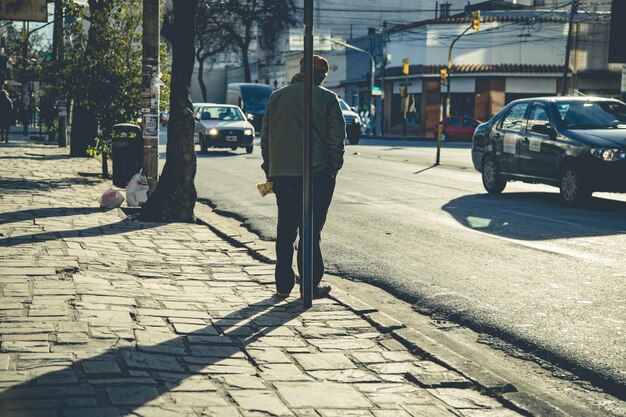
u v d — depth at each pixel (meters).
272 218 11.55
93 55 15.51
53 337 4.98
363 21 69.50
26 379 4.21
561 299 6.76
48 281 6.54
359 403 4.21
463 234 10.16
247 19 67.69
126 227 9.92
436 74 51.69
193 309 6.00
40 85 31.88
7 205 11.49
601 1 55.31
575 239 9.77
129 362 4.61
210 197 14.29
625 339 5.60
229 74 87.00
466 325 6.11
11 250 7.86
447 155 27.83
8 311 5.55
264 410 4.01
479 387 4.56
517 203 13.65
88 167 18.86
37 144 28.23
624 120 14.26
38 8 9.05
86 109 15.95
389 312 6.46
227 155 26.42
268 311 6.09
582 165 13.06
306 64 6.00
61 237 8.82
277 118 6.38
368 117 59.59
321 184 6.36
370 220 11.39
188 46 10.70
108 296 6.17
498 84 51.19
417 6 70.00
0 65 29.80
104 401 3.96
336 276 7.85
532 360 5.29
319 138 6.28
